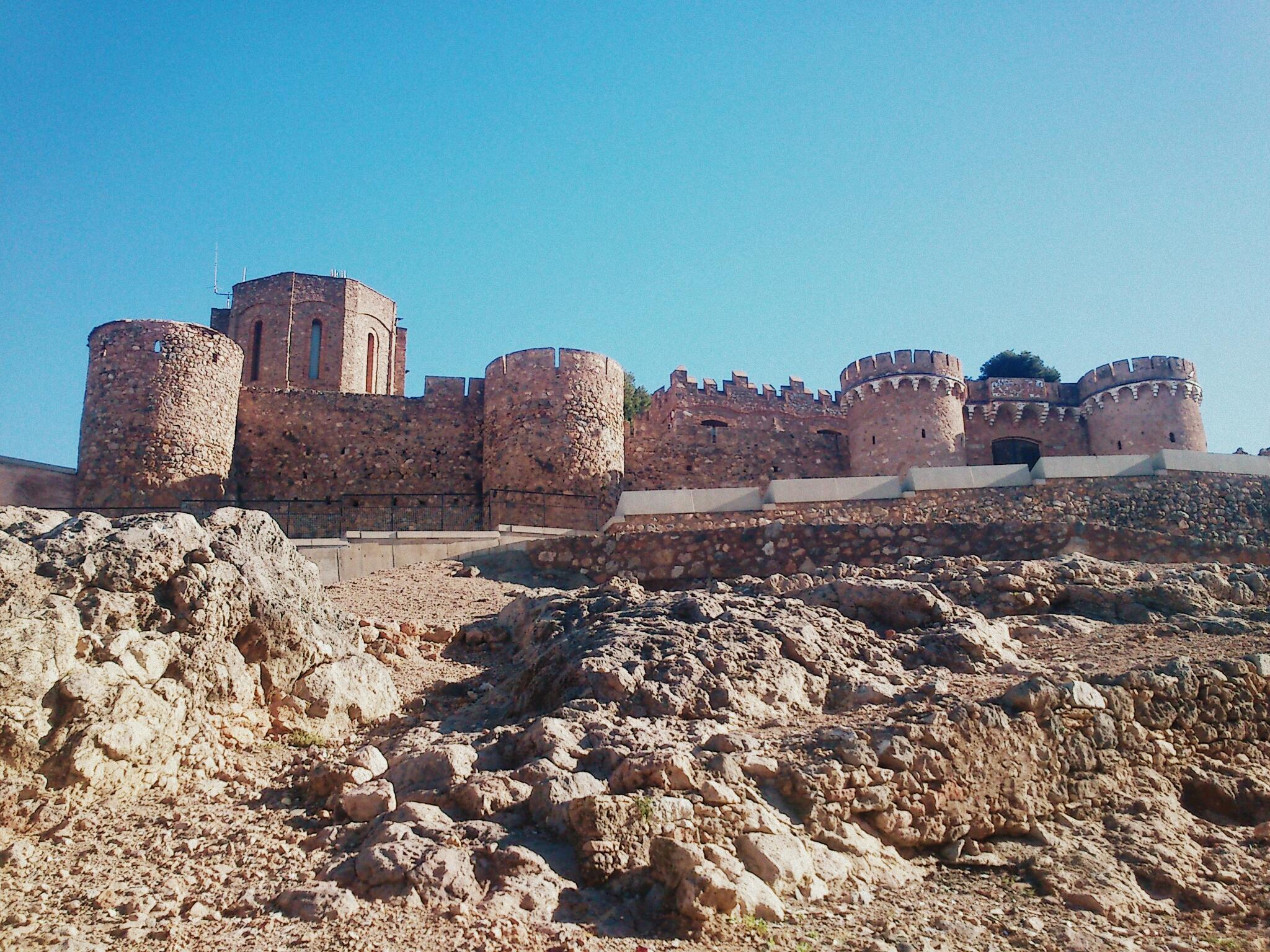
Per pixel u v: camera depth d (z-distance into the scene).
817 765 8.01
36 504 27.58
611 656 10.27
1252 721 10.59
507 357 33.69
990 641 12.03
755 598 12.86
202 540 10.09
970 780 8.41
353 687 10.31
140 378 29.42
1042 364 57.88
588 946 6.07
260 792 8.27
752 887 6.71
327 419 34.75
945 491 22.89
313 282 42.84
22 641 7.80
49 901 6.36
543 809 7.49
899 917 6.89
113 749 7.79
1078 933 6.91
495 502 31.94
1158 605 14.12
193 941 5.96
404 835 7.06
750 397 40.03
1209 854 8.45
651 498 22.31
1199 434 38.56
